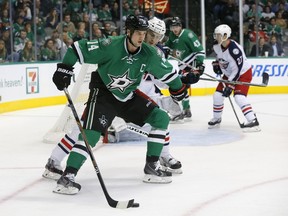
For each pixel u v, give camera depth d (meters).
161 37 5.32
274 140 6.89
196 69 7.76
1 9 10.51
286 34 13.54
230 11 13.45
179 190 4.50
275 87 12.83
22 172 5.24
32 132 7.75
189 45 8.42
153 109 4.62
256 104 10.73
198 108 10.23
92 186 4.66
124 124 6.73
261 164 5.47
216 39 7.42
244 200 4.16
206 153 6.06
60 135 6.91
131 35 4.20
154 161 4.74
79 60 4.30
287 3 13.52
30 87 10.35
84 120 4.42
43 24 11.38
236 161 5.62
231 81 7.46
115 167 5.39
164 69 4.53
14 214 3.89
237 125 8.17
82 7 12.17
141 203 4.13
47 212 3.93
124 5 12.73
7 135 7.52
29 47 11.08
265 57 12.77
